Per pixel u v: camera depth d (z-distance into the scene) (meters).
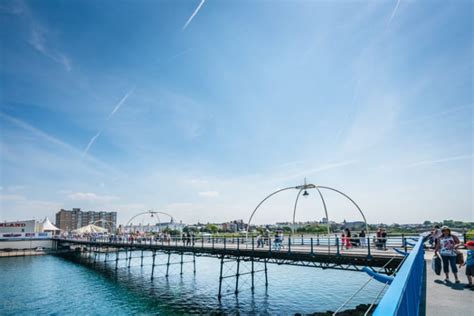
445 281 8.41
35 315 24.81
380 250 20.78
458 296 6.75
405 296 3.06
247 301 27.12
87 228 79.81
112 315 24.12
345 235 26.00
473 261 7.45
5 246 71.62
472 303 6.17
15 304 28.33
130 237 48.12
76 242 63.28
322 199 27.28
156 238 43.34
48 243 76.75
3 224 76.44
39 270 49.12
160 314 23.89
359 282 35.34
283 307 25.05
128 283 37.25
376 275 5.60
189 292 31.41
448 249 8.38
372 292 29.86
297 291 30.89
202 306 25.83
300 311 23.84
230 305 25.94
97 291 33.19
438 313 5.54
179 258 65.88
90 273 45.59
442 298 6.59
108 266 53.25
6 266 54.03
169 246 33.31
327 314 19.33
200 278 39.69
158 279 39.44
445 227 8.55
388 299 2.24
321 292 30.30
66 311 25.69
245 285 34.62
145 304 27.05
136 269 49.44
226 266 51.50
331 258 19.42
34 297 30.95
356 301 26.39
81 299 29.72
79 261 60.75
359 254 18.48
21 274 45.31
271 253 22.88
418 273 6.64
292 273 43.19
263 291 31.14
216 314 23.50
